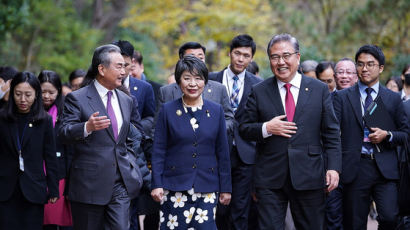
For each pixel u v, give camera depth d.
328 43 18.52
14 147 5.68
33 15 21.52
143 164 6.01
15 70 6.81
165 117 5.34
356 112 6.10
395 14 16.78
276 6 19.84
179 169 5.25
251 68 8.16
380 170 5.96
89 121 4.88
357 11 17.36
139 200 6.24
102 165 5.14
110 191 5.15
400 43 16.98
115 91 5.47
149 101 6.91
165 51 18.53
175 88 6.49
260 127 5.25
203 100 5.45
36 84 5.76
